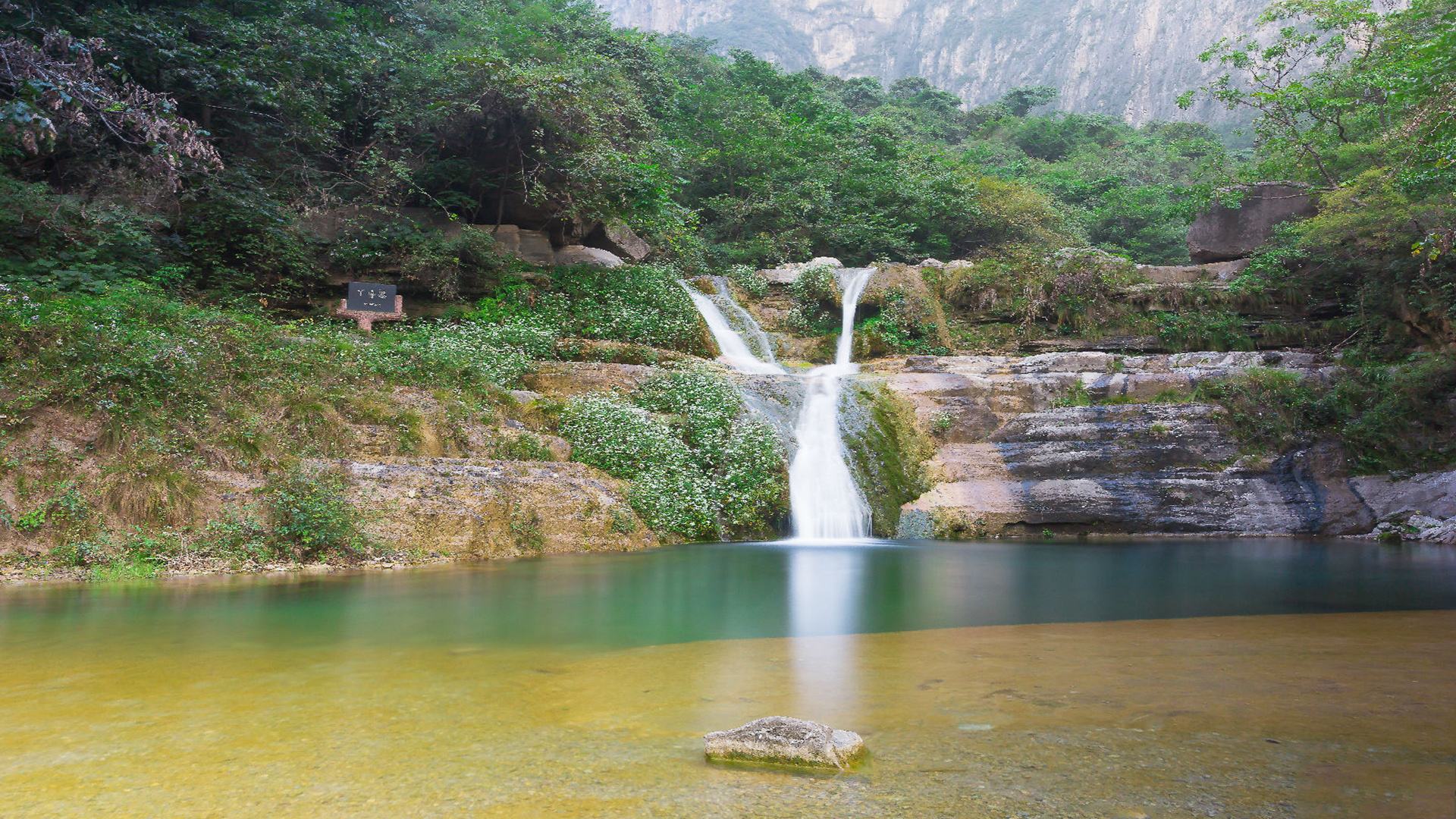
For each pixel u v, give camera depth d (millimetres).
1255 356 18156
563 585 7777
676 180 24938
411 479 9977
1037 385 16828
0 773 2846
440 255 17812
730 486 13477
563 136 19500
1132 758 2996
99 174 14945
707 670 4492
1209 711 3639
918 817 2480
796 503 14047
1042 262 22188
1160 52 114750
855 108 61344
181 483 8672
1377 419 15750
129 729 3342
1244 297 20750
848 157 32875
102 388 9117
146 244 14055
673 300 19891
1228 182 24156
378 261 17844
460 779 2807
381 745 3166
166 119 9320
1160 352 20516
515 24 24484
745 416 14859
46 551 7957
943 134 62500
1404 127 18891
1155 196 43938
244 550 8508
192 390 9664
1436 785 2717
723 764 2957
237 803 2582
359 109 19578
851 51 139625
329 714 3574
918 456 15664
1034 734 3299
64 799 2617
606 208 20453
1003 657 4836
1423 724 3410
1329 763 2936
